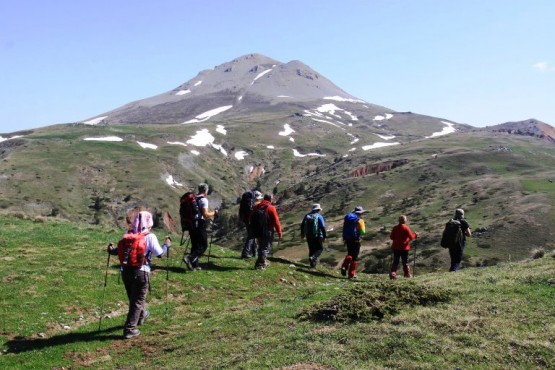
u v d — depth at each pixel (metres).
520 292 12.95
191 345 12.28
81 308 15.80
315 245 24.22
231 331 12.81
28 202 159.88
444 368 8.97
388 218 135.75
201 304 16.97
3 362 11.81
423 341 10.02
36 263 19.62
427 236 105.50
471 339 10.00
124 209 172.62
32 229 26.61
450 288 14.04
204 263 21.94
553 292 12.57
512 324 10.69
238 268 21.86
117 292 17.41
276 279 21.05
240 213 23.42
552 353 9.27
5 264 19.25
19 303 15.48
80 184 187.25
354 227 23.31
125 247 13.34
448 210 129.50
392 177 181.38
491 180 151.50
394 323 11.28
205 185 20.81
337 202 170.75
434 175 175.38
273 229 22.31
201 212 20.39
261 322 13.10
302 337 11.16
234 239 141.88
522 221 104.44
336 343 10.52
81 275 18.50
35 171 189.25
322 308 12.73
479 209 124.00
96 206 167.38
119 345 12.92
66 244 23.39
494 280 14.68
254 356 10.48
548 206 111.38
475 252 93.88
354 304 12.30
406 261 22.62
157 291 17.89
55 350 12.49
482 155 194.12
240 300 17.45
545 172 158.62
